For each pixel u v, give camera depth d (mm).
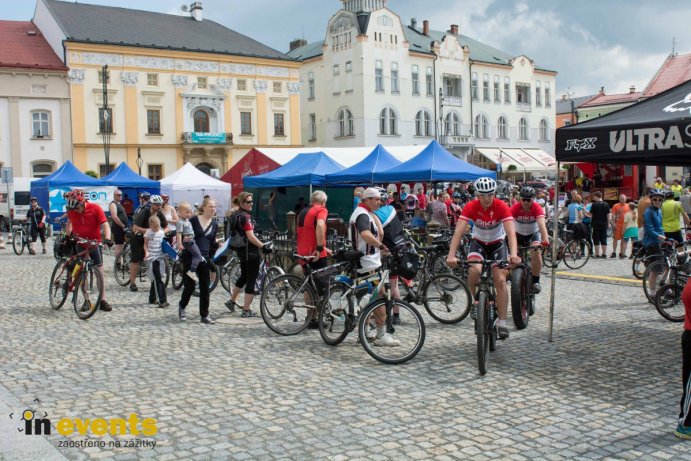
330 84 53625
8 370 6637
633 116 6836
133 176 24297
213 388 5988
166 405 5504
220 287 12664
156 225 10508
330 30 53250
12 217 32719
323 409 5375
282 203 23859
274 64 48906
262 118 48656
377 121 51750
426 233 14602
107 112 43062
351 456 4414
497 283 6918
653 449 4496
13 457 4379
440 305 9031
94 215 9539
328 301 7723
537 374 6355
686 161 8297
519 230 8648
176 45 45344
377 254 7602
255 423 5055
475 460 4336
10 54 41375
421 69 54531
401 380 6203
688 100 6668
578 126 7094
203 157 46531
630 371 6445
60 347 7672
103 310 10109
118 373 6512
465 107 57656
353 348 7551
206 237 9281
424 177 16297
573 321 8961
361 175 17469
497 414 5223
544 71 64562
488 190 6809
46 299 11328
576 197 17719
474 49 61344
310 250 8523
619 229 17312
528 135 63406
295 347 7629
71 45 41500
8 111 40281
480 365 6289
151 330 8648
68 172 23531
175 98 45281
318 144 55281
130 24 45875
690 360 4676
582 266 15328
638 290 11836
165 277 11812
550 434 4789
